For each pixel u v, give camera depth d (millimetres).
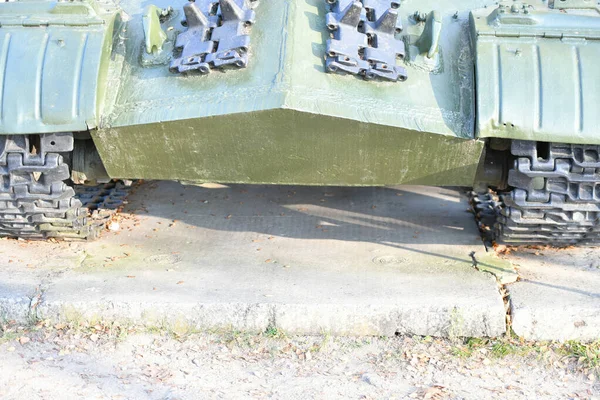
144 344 4898
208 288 5180
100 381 4602
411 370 4730
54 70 4938
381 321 4969
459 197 6492
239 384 4613
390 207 6332
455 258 5555
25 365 4707
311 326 4984
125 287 5184
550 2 5457
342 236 5895
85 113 4883
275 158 4973
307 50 4883
